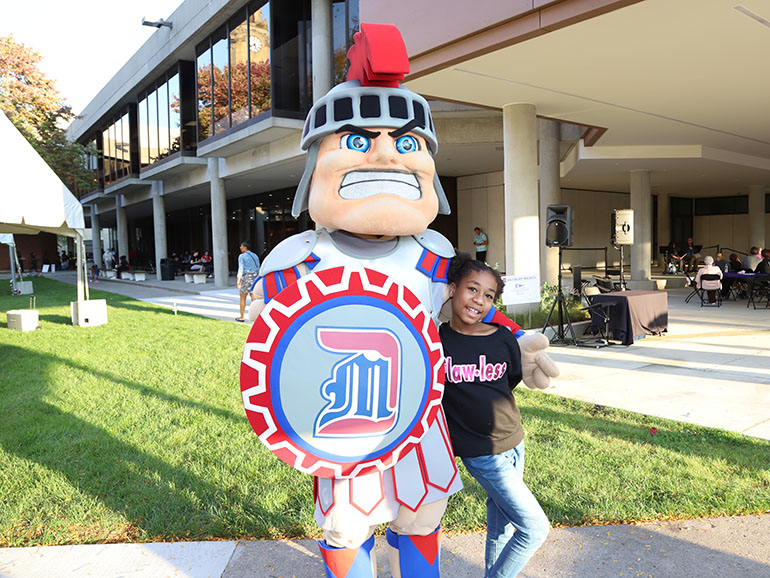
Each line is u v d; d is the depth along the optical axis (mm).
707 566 2691
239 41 17359
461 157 18094
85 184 23906
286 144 16969
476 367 2125
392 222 2018
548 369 2199
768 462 3807
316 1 15562
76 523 3197
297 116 16047
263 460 4047
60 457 4168
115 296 19422
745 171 18562
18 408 5461
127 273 30234
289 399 1796
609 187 24516
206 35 19453
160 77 24219
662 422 4730
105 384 6449
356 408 1844
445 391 2162
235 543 2977
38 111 21000
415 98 2125
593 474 3641
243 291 11945
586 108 10391
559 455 3953
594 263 26109
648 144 14805
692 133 13023
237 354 8164
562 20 6242
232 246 31391
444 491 2064
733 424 4680
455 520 3137
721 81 8617
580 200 25484
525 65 7793
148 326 11289
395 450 1905
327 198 2047
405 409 1902
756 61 7672
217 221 22141
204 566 2773
